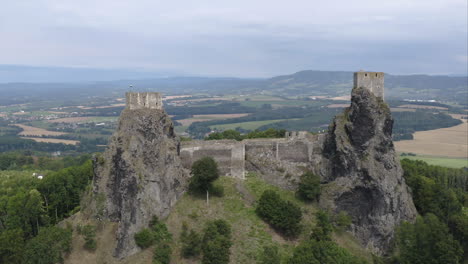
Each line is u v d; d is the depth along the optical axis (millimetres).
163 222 86188
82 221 88375
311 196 99750
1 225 101250
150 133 91062
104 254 81562
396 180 99688
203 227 87562
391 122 102500
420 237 87500
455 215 100875
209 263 77125
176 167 94875
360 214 98938
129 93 92562
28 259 79875
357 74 102562
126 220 82125
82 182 119250
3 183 135875
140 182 84500
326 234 89812
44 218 100875
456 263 82125
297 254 77812
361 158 98875
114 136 92125
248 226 89812
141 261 79062
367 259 90000
